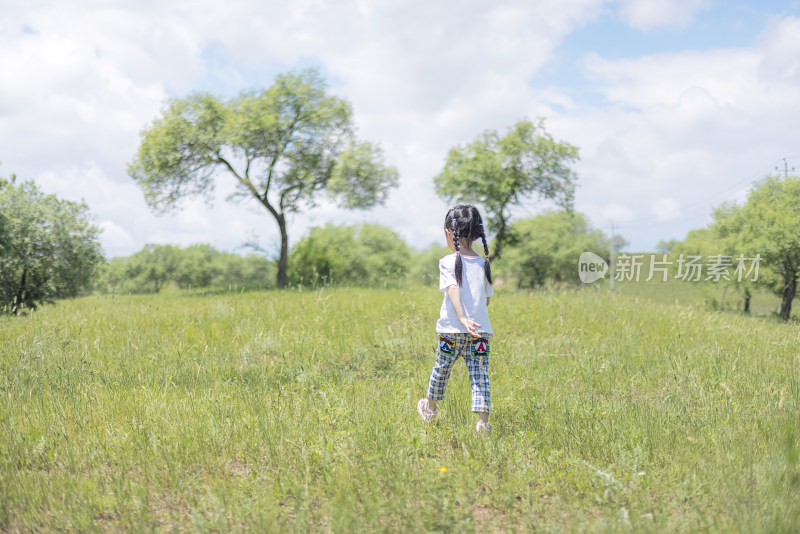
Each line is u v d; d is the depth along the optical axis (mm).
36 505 2723
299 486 2826
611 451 3316
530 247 40469
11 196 18016
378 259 40906
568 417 3814
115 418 4012
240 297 14070
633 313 9930
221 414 4062
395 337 7367
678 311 10094
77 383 5070
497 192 34812
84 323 8250
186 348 6719
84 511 2627
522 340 7418
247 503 2648
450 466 2992
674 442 3432
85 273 19547
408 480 2922
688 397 4719
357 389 4852
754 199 23781
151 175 30422
